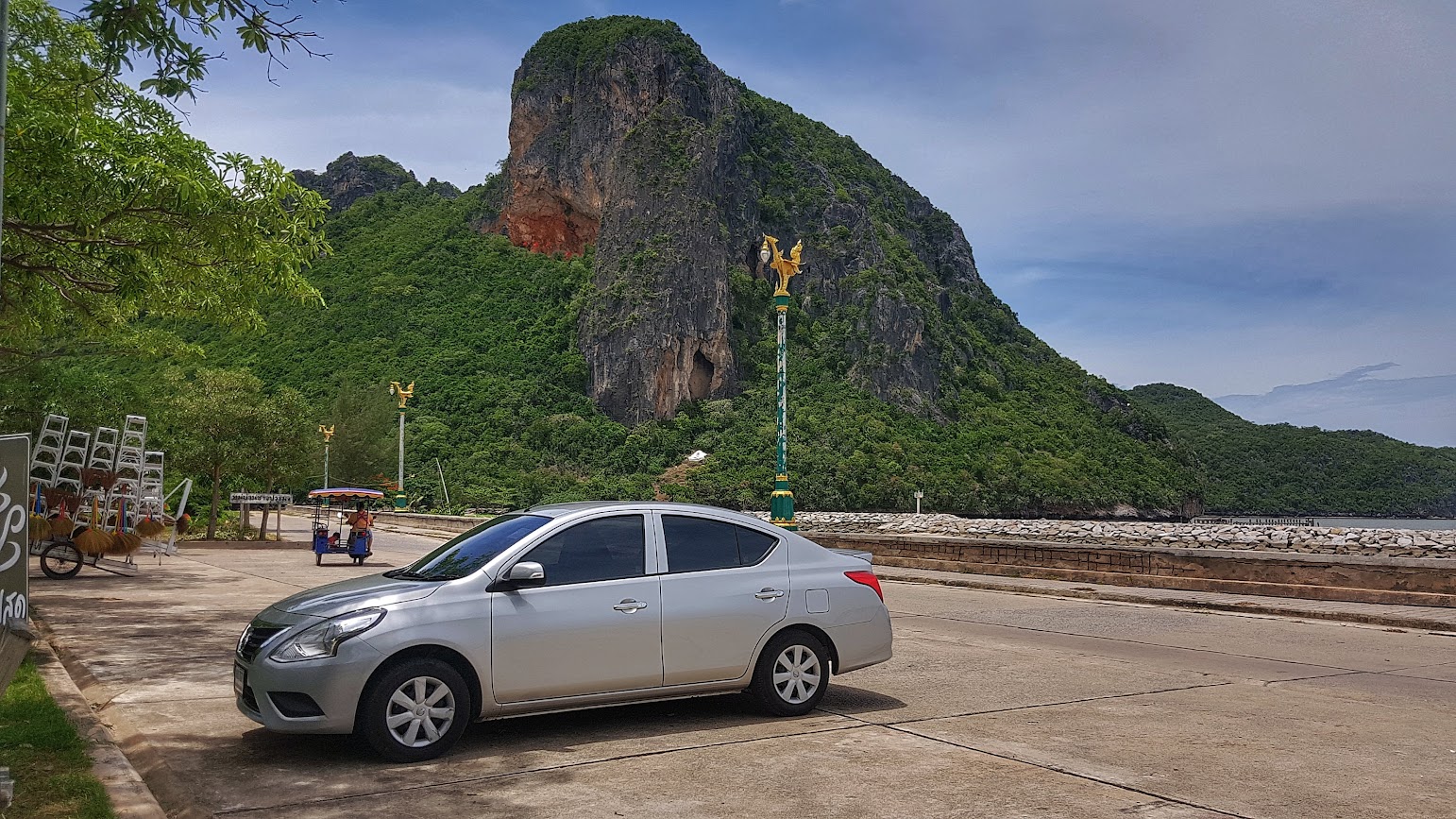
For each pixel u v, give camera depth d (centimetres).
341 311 13838
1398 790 573
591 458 11694
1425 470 16888
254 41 666
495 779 591
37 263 1079
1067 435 14500
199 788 571
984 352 16350
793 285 15275
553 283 14475
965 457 12506
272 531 4116
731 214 14812
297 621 631
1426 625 1305
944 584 1997
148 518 2262
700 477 11325
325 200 1105
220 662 995
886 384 13688
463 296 14488
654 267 13475
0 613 436
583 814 526
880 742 685
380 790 570
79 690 862
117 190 933
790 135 17300
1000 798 554
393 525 5450
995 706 809
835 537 2528
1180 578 1752
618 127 15212
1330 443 18438
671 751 659
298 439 3609
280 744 671
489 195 16500
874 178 18662
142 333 1791
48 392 2498
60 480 1925
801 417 12850
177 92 754
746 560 761
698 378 13388
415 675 632
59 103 1041
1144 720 756
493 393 12231
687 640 714
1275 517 15200
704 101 15512
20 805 505
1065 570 1955
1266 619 1423
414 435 11050
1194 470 16075
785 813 528
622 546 719
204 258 1070
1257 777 597
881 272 14850
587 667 678
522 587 672
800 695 763
